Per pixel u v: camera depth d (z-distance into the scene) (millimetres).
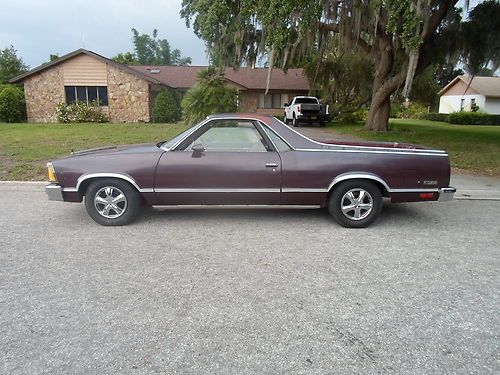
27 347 2703
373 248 4602
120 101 24219
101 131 17016
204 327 2947
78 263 4102
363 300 3367
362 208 5316
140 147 5637
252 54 17594
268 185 5223
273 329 2928
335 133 18812
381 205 5363
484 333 2902
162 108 24062
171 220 5625
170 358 2598
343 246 4656
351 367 2521
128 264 4078
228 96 18469
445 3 14734
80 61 23594
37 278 3746
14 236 4938
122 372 2461
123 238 4871
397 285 3654
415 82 25922
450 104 43594
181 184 5215
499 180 8641
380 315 3133
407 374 2461
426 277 3834
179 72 31781
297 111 23656
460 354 2658
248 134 5363
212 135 5363
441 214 6137
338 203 5297
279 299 3369
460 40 17234
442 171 5309
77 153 5637
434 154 5316
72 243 4695
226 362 2561
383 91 19078
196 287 3572
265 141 5301
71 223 5488
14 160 9906
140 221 5570
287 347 2717
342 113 28141
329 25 16516
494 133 20156
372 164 5203
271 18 10516
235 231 5160
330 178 5207
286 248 4562
